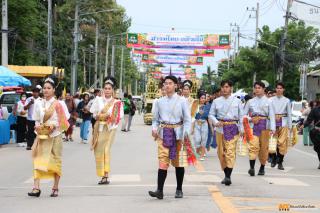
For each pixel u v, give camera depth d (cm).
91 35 7456
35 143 1028
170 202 939
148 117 4119
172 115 970
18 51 4591
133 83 13088
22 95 2114
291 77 5084
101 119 1177
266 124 1348
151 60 5409
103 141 1177
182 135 970
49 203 948
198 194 1027
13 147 2089
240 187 1132
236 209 880
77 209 888
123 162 1627
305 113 2552
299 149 2366
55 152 1026
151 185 1154
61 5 6662
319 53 5234
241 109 1188
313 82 4725
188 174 1344
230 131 1170
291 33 5203
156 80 4209
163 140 967
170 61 5434
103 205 919
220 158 1181
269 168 1555
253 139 1334
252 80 5625
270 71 5384
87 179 1261
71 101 2462
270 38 5281
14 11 4228
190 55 5219
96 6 7238
